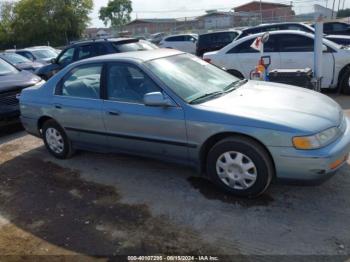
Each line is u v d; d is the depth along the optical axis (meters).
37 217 3.73
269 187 3.85
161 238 3.18
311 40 7.65
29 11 52.12
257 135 3.34
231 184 3.66
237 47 8.46
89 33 61.22
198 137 3.67
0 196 4.29
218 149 3.62
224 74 4.71
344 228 3.09
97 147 4.70
